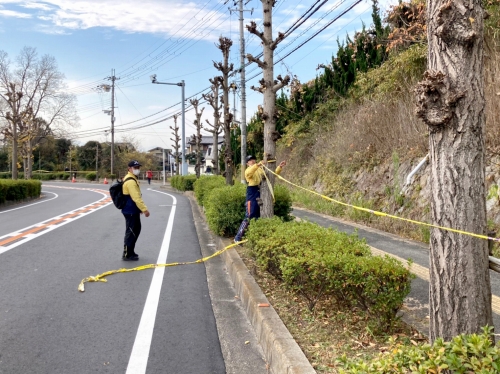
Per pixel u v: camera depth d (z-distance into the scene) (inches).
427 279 212.1
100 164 2253.9
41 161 2370.8
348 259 146.0
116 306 200.7
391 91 478.9
